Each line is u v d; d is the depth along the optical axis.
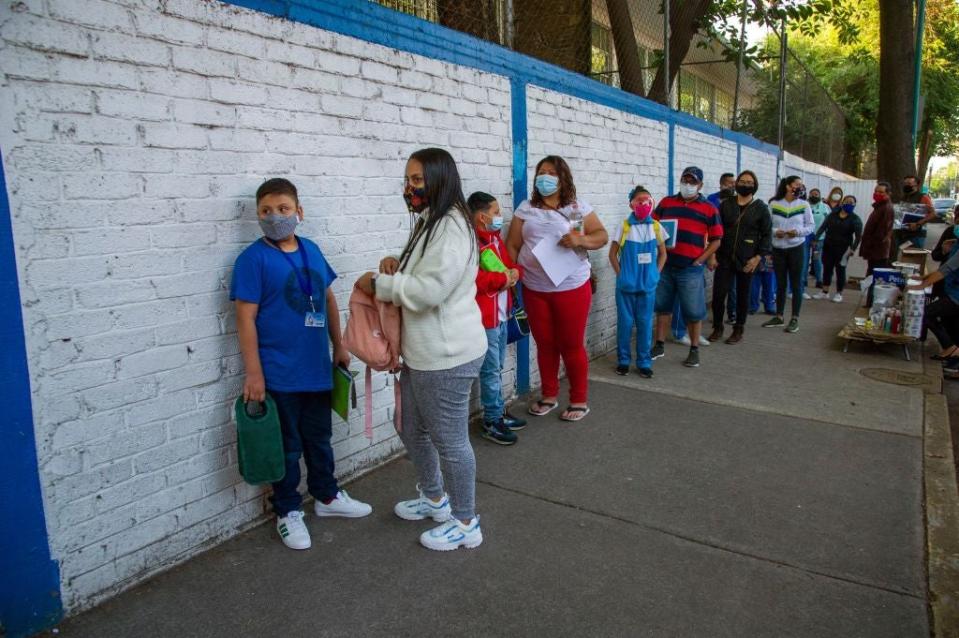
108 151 2.38
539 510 3.35
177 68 2.58
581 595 2.64
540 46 6.93
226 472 2.97
